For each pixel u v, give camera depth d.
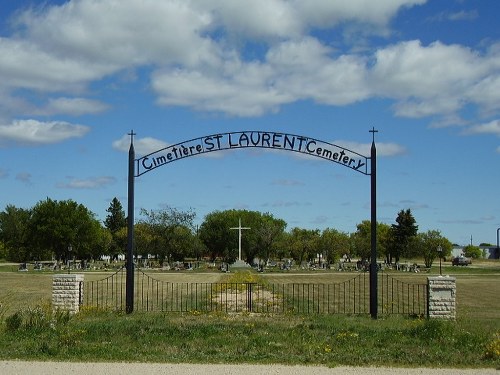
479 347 15.45
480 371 13.10
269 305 26.34
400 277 62.09
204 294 33.69
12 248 110.44
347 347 15.58
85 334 16.81
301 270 82.19
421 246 93.69
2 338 15.98
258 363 13.66
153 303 28.47
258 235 107.00
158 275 64.00
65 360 13.73
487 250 172.00
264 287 37.19
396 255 106.12
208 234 114.94
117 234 123.06
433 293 21.67
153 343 15.96
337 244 104.88
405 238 104.31
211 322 19.89
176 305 27.06
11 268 81.94
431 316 21.59
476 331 18.03
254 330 18.05
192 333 17.28
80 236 104.75
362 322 20.52
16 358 13.87
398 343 16.27
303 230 111.00
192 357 14.08
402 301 31.80
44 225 102.00
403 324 19.95
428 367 13.47
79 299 22.44
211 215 119.44
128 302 23.12
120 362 13.60
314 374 12.63
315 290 38.56
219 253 118.06
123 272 69.69
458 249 161.00
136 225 94.00
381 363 13.74
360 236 113.50
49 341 15.74
